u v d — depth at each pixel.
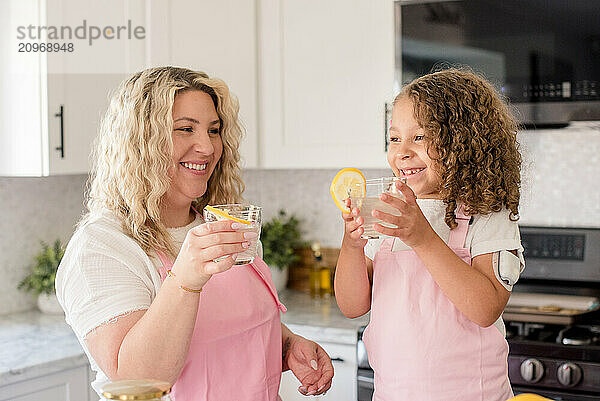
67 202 3.21
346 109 2.89
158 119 1.52
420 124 1.54
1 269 2.97
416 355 1.50
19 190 3.02
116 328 1.39
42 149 2.60
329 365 1.69
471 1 2.60
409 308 1.51
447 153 1.51
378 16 2.81
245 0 2.99
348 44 2.87
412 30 2.71
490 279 1.47
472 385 1.48
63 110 2.63
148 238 1.52
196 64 2.92
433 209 1.57
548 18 2.51
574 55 2.49
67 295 1.45
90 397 2.49
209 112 1.59
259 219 1.31
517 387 2.43
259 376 1.56
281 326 1.77
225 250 1.22
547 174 2.99
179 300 1.28
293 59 2.97
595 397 2.33
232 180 1.75
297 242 3.45
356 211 1.37
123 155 1.53
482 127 1.53
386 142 2.82
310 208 3.43
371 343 1.58
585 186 2.94
